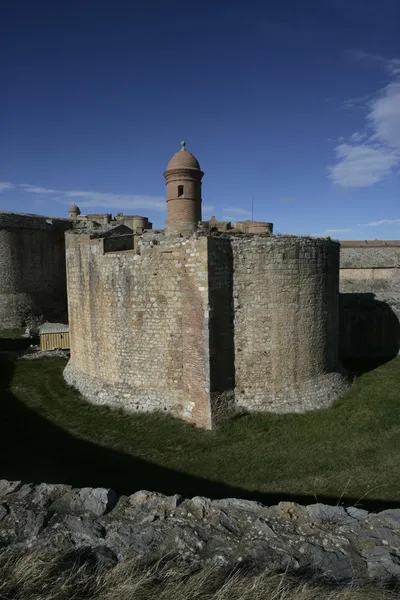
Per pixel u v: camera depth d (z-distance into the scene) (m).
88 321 13.80
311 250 12.48
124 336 12.60
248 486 8.46
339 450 9.95
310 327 12.62
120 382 12.81
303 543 4.33
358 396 13.09
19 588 3.50
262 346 11.91
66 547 4.26
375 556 4.11
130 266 12.25
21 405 13.14
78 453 9.98
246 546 4.29
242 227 22.36
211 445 10.27
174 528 4.59
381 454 9.73
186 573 3.78
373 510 7.55
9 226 28.92
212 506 4.98
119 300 12.59
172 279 11.60
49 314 31.86
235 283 11.69
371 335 19.91
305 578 3.78
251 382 11.91
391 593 3.50
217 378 11.30
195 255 11.02
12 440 10.65
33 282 30.61
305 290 12.39
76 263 14.32
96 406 12.81
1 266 28.61
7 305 28.89
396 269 30.39
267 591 3.42
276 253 11.81
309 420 11.48
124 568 3.75
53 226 32.19
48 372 16.52
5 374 16.31
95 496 5.13
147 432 11.03
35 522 4.67
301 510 4.88
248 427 11.06
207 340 10.94
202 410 11.18
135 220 36.59
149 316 12.08
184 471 9.10
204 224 18.16
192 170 16.52
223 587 3.43
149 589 3.51
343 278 31.16
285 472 9.02
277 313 11.95
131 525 4.66
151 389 12.25
